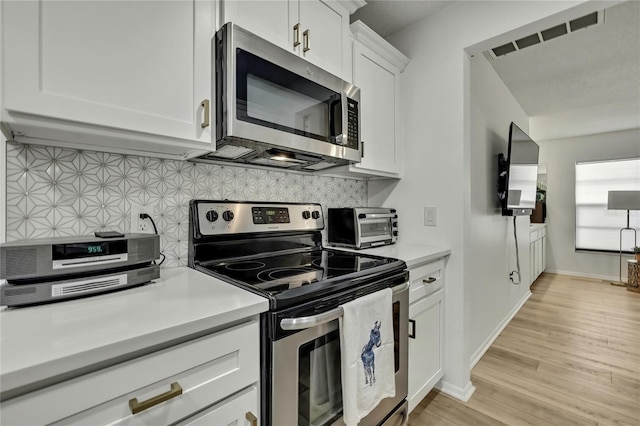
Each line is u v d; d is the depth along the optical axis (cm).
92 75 84
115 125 88
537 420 166
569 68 277
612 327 296
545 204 552
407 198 214
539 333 283
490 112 264
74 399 57
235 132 108
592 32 222
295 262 142
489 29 176
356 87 159
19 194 96
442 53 196
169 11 99
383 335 119
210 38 110
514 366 224
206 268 128
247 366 84
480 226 239
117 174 117
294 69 129
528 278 402
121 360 63
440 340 187
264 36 124
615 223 493
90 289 87
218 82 111
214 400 77
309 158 148
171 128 99
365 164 182
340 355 109
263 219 153
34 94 75
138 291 94
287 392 90
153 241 102
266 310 87
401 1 188
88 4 83
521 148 285
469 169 194
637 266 420
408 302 144
